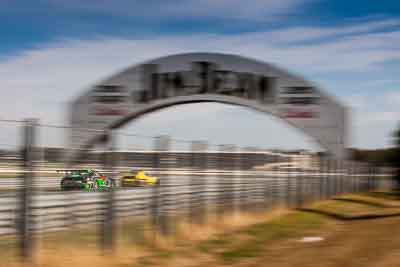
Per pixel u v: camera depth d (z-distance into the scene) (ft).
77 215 35.35
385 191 152.87
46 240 32.60
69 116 159.12
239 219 62.75
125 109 157.79
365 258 41.29
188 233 49.62
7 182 29.96
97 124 158.20
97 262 35.29
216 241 49.34
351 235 55.98
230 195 63.26
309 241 52.34
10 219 30.09
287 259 41.70
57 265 32.12
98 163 37.83
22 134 30.96
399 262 39.68
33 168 31.45
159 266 37.27
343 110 151.84
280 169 81.46
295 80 153.99
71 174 34.86
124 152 40.78
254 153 71.82
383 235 54.65
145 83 157.69
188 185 52.13
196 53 156.66
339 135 151.94
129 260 37.93
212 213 58.18
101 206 37.91
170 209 48.34
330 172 112.47
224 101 155.84
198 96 156.25
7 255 29.81
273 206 78.07
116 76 157.99
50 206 32.91
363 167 147.43
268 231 58.23
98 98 158.51
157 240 44.19
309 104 153.38
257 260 41.65
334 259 41.11
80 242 35.60
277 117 154.10
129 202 41.65
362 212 84.53
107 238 38.34
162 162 46.93
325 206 91.86
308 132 153.28
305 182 93.71
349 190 131.03
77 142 35.47
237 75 156.15
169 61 157.38
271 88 154.92
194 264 39.55
